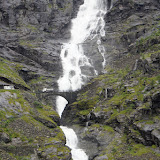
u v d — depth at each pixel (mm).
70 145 53312
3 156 33875
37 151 38219
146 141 43500
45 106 54531
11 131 39469
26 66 80625
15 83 60406
